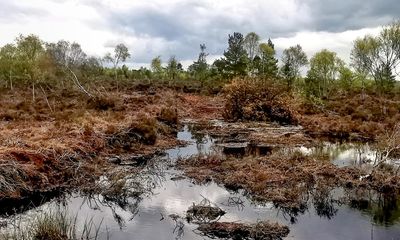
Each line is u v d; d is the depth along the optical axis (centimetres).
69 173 1127
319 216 869
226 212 891
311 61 4481
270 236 758
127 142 1539
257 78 2591
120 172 1151
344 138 1912
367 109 2748
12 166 1027
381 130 1981
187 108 3088
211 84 5156
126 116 2077
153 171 1242
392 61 4362
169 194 1024
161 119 2225
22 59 3903
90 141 1409
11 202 951
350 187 1070
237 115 2534
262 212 893
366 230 790
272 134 2014
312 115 2711
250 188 1051
